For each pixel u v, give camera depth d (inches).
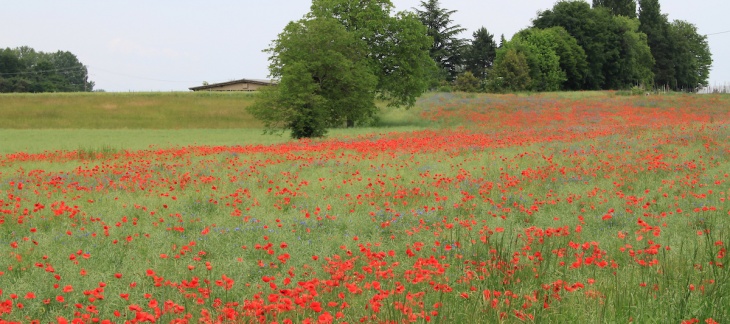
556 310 214.8
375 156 832.9
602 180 572.7
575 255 296.7
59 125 2244.1
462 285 256.1
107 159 921.5
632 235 359.9
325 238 362.3
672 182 537.6
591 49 4005.9
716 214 386.6
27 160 901.2
